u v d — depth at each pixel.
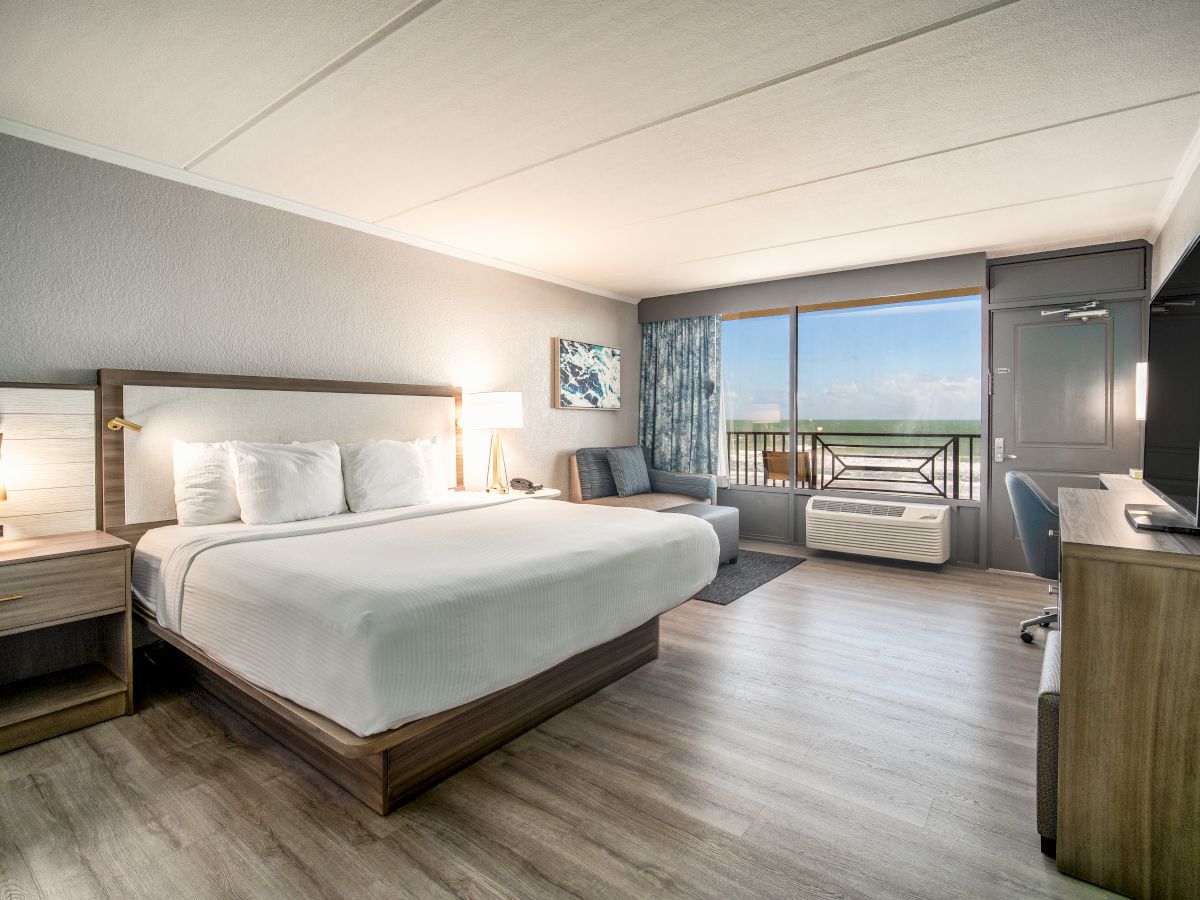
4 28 1.87
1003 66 2.10
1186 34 1.92
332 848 1.65
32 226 2.61
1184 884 1.44
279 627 1.86
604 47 1.99
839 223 3.82
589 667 2.59
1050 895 1.49
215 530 2.73
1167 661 1.45
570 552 2.35
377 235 3.91
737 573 4.59
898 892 1.50
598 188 3.23
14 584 2.16
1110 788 1.51
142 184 2.92
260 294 3.36
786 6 1.79
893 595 4.05
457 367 4.44
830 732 2.28
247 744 2.20
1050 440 4.45
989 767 2.05
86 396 2.72
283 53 2.02
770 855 1.63
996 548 4.68
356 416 3.72
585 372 5.55
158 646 2.96
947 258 4.60
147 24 1.86
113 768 2.04
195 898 1.48
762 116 2.46
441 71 2.13
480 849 1.65
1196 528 1.67
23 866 1.58
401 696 1.64
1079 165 2.93
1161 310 2.36
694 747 2.18
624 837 1.70
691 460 5.98
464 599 1.85
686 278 5.37
